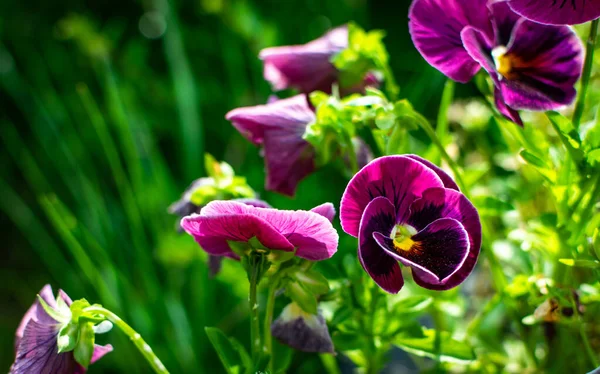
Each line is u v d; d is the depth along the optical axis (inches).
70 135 44.0
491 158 30.6
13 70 50.3
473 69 23.1
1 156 55.1
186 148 39.2
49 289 23.1
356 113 23.8
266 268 21.9
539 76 23.3
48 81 50.7
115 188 46.8
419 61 48.3
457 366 27.5
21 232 52.7
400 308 24.9
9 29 55.4
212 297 35.1
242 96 43.5
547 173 23.9
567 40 23.3
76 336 22.2
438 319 27.1
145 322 33.2
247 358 23.5
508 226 28.1
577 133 23.1
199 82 47.8
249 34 42.9
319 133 24.0
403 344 24.7
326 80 26.4
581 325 24.4
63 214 35.3
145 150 38.8
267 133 24.9
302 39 46.6
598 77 27.3
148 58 55.4
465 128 30.3
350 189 21.5
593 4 22.3
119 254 36.3
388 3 52.7
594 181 23.4
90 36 45.1
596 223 23.9
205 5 44.2
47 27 56.5
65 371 22.6
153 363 22.6
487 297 31.0
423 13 23.0
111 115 42.5
